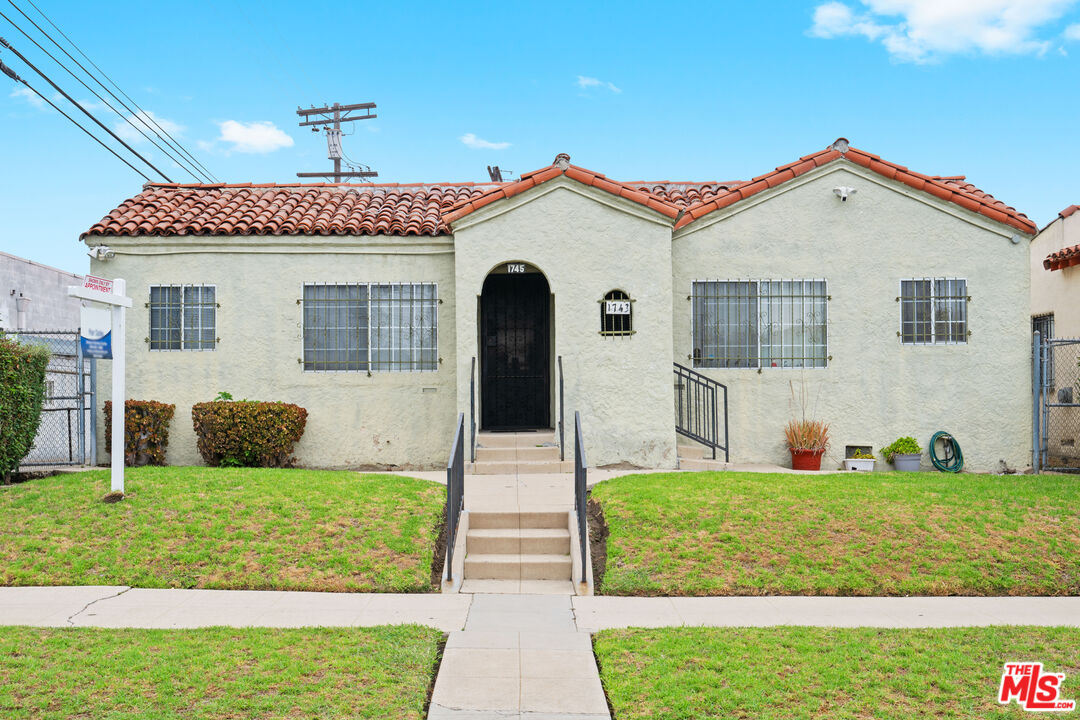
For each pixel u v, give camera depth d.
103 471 10.75
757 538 8.59
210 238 12.98
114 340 9.55
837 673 5.64
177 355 12.99
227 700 5.13
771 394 13.18
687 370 12.73
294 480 10.34
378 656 5.93
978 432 13.10
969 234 13.22
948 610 7.21
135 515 9.02
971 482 10.62
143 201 14.07
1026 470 13.03
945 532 8.72
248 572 7.95
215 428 11.97
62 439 14.62
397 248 13.07
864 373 13.16
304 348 13.06
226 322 13.00
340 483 10.24
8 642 6.12
